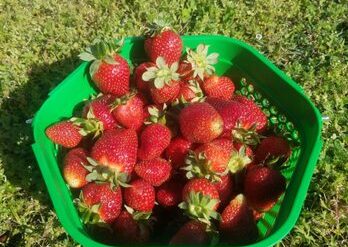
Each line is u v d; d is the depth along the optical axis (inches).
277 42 15.0
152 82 10.6
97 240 9.8
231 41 11.6
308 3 15.8
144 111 10.8
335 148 12.5
